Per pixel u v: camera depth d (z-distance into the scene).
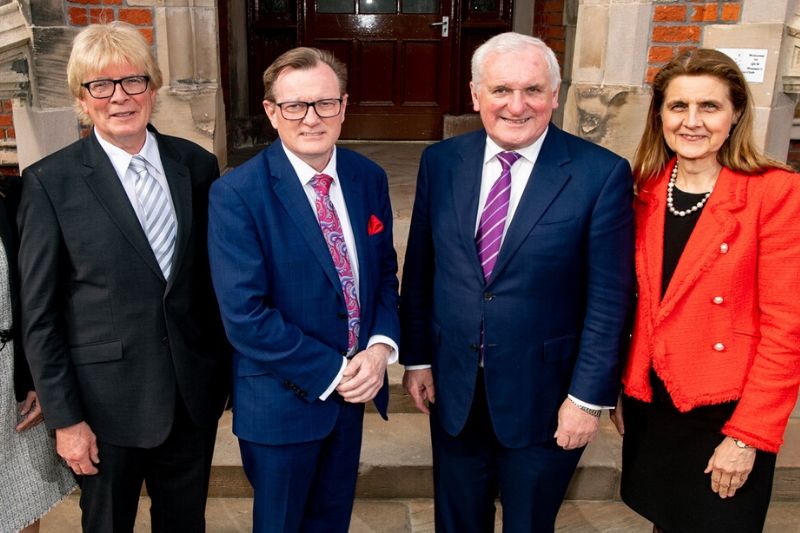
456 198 1.92
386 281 2.08
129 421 1.90
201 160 2.02
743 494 1.81
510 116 1.77
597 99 3.47
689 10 3.25
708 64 1.71
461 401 1.96
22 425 1.97
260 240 1.82
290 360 1.81
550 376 1.91
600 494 2.84
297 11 5.90
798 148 4.10
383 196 2.05
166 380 1.91
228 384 2.12
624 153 3.49
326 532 2.12
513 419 1.91
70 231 1.80
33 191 1.79
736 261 1.73
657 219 1.85
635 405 1.98
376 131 6.23
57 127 3.45
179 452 2.03
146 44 1.85
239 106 5.89
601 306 1.84
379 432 3.03
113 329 1.85
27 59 3.35
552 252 1.82
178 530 2.12
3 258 1.86
